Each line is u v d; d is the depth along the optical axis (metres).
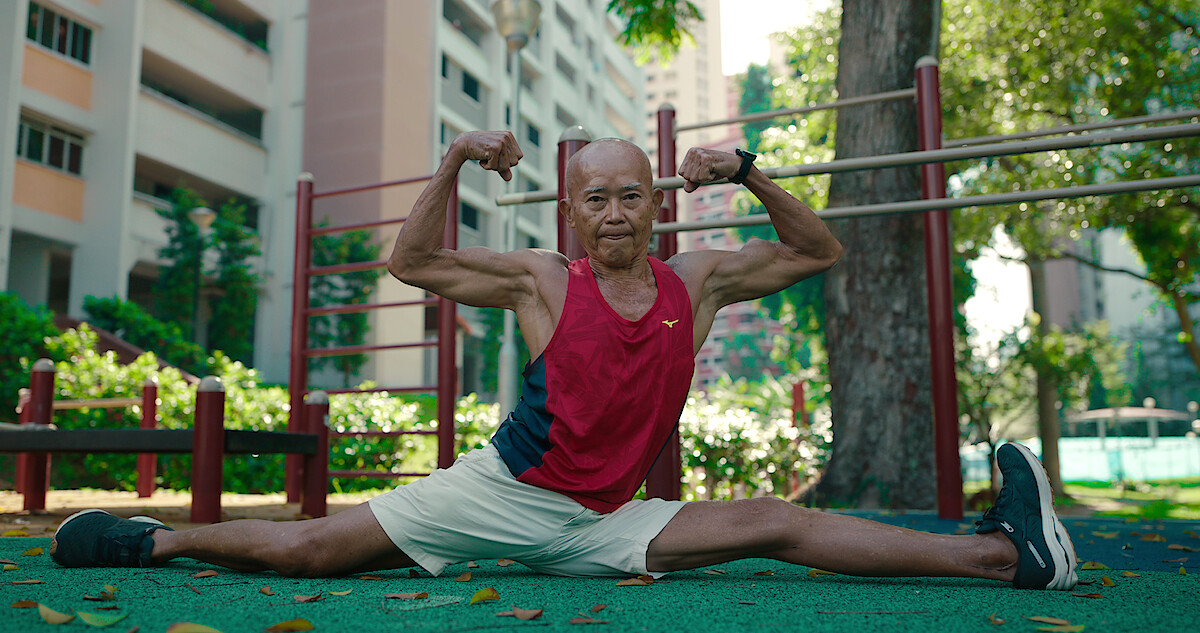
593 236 1.90
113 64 15.58
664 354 1.89
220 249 16.34
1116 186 2.81
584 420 1.84
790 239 2.07
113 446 3.51
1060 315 49.03
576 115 32.38
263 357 18.16
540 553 1.91
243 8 18.97
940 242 4.00
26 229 14.12
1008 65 10.51
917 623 1.40
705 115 76.44
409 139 20.12
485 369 22.53
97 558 2.08
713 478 7.36
